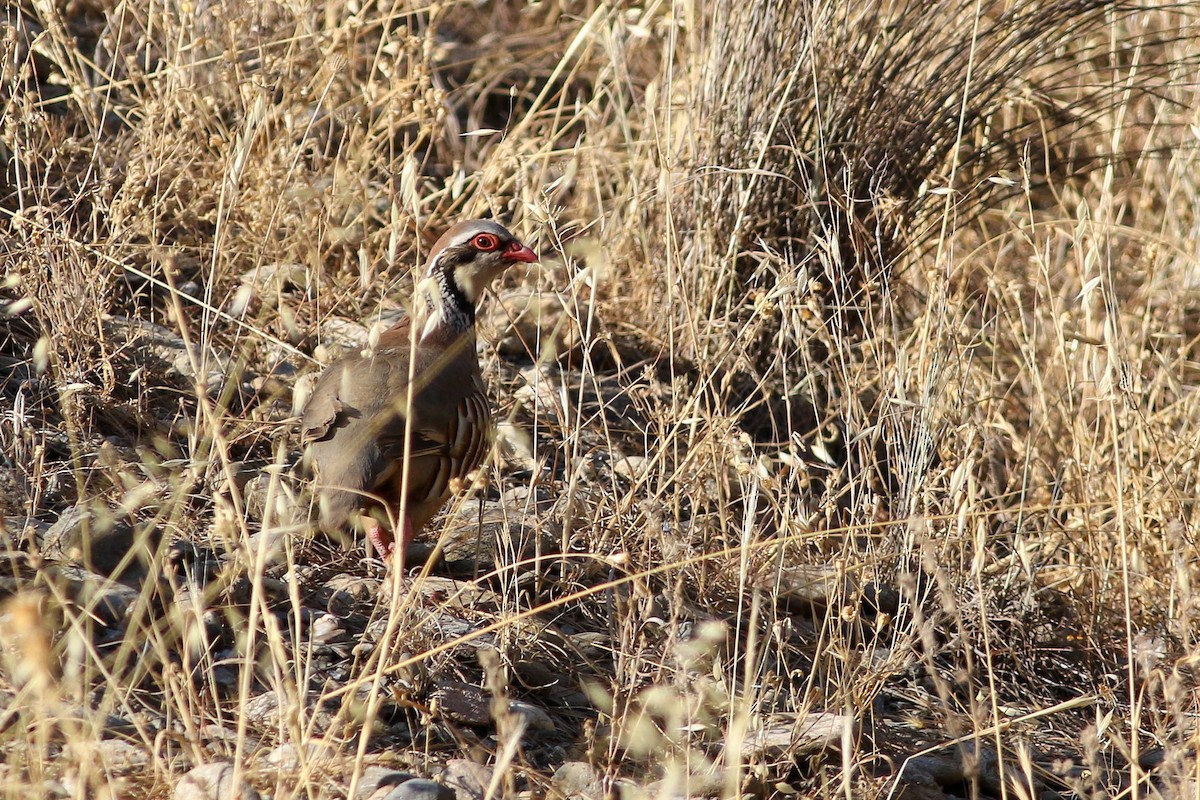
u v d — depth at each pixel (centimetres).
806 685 835
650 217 1374
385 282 1139
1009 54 1334
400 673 756
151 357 1052
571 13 2098
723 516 903
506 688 751
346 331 1136
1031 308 1521
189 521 860
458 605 853
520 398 1052
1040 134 1487
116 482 875
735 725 643
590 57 1842
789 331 1218
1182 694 812
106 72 1389
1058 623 1015
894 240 1295
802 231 1277
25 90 1157
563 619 880
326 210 1154
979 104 1317
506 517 877
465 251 981
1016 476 1234
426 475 874
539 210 1027
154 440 922
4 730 638
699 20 1483
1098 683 961
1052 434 1193
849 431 1020
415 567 920
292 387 1070
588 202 1484
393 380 866
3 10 1429
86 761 563
